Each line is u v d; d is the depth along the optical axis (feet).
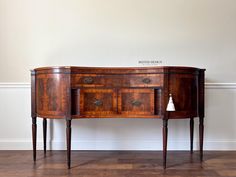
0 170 6.93
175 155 8.54
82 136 9.30
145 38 9.21
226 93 9.22
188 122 9.28
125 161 7.83
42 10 9.19
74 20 9.20
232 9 9.16
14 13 9.17
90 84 7.26
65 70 7.16
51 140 9.28
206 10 9.18
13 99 9.22
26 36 9.20
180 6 9.20
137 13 9.21
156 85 7.20
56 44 9.21
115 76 7.32
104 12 9.20
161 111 7.18
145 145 9.28
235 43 9.19
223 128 9.23
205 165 7.41
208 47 9.20
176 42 9.21
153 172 6.80
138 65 9.21
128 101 7.34
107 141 9.29
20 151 9.02
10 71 9.20
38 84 7.66
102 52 9.21
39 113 7.64
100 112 7.31
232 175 6.55
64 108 7.20
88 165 7.41
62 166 7.30
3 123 9.22
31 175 6.54
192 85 7.51
